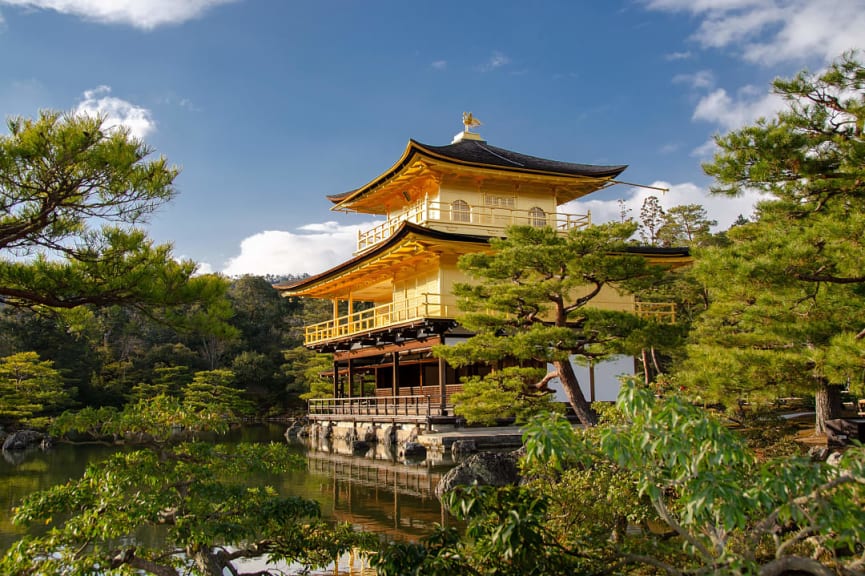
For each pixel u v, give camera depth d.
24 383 44.38
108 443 8.78
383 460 27.09
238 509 8.59
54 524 15.44
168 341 70.44
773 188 14.14
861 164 13.01
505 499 7.55
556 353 19.53
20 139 8.41
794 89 13.61
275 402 67.50
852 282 12.67
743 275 12.32
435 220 32.69
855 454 5.59
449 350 20.89
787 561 5.69
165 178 9.27
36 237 9.12
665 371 40.19
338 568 11.81
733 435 5.71
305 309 79.12
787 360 12.88
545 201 35.81
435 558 7.07
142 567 8.23
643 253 32.41
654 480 6.12
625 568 7.99
